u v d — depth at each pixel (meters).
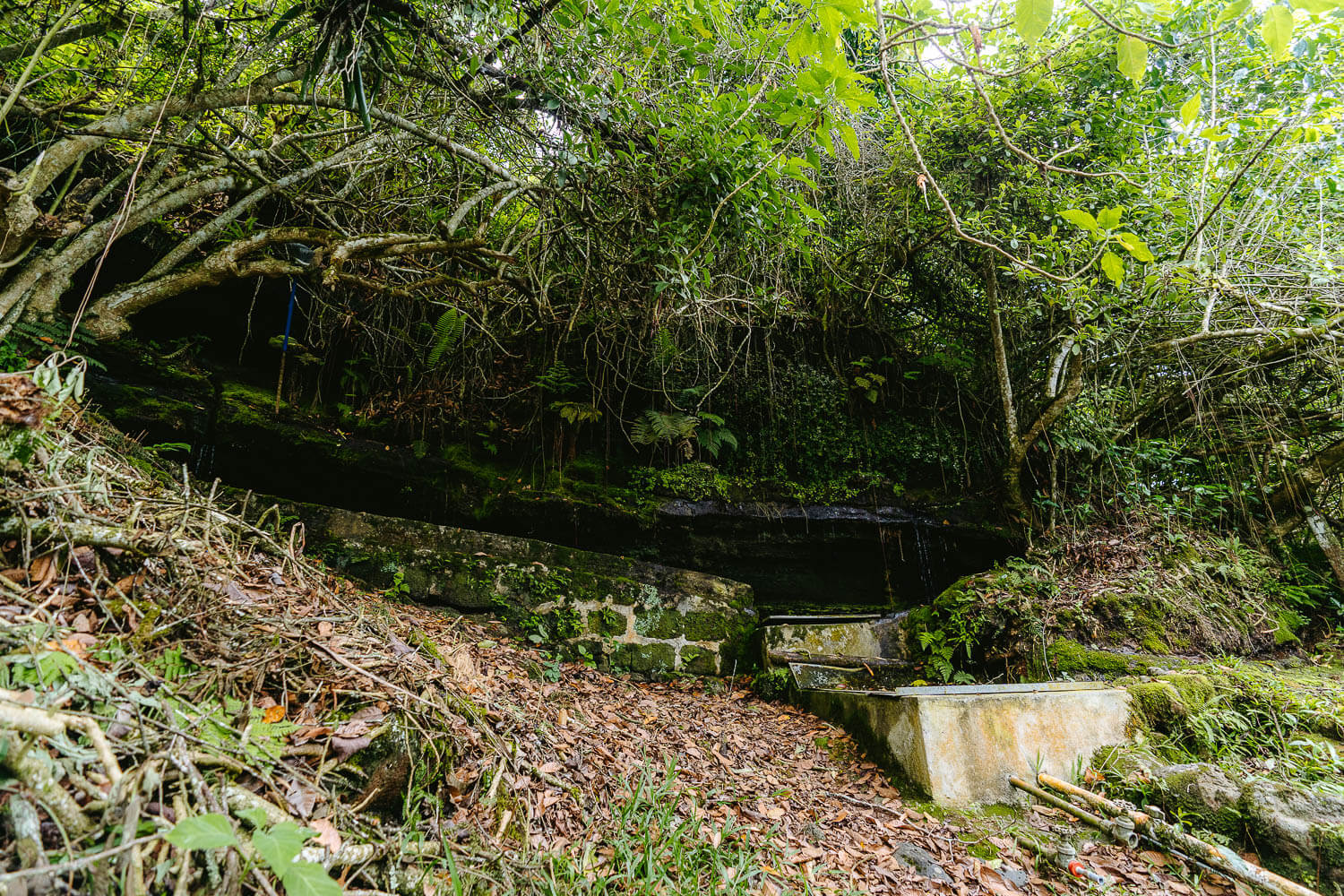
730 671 5.09
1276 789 2.98
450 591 4.39
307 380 5.10
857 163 6.04
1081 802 3.19
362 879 1.55
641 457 6.16
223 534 2.52
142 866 1.13
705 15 3.47
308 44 3.06
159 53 3.29
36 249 3.36
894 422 6.78
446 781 2.09
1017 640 4.73
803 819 3.02
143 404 3.94
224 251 3.60
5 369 2.87
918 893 2.58
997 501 6.37
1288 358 5.40
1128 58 1.43
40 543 1.72
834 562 6.18
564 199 3.89
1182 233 4.99
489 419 5.71
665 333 5.20
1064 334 5.83
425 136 3.43
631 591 5.00
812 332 6.88
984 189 6.07
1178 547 5.62
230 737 1.55
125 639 1.66
